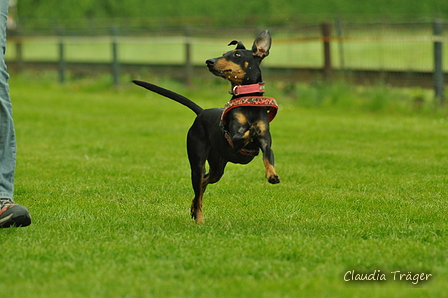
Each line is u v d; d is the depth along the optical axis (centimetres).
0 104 754
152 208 884
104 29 3142
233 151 766
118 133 1678
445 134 1638
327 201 934
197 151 812
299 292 533
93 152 1395
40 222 786
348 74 2370
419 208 888
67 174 1141
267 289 540
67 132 1684
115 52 2870
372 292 536
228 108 745
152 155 1358
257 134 714
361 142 1534
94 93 2802
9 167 764
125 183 1062
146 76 2897
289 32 2553
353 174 1159
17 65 3459
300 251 648
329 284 555
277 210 870
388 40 2191
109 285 550
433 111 2027
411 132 1677
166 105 2334
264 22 3653
